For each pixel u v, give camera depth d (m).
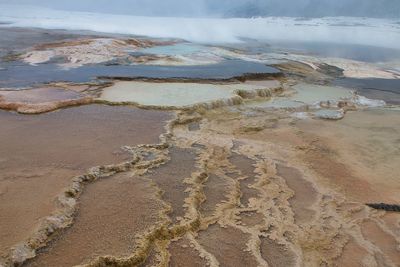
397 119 14.13
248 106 14.44
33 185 7.71
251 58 22.80
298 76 19.52
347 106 15.44
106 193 7.75
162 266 6.02
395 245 7.27
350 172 9.93
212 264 6.14
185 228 6.91
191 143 10.70
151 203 7.45
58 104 12.59
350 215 8.06
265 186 8.81
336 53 27.39
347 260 6.74
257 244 6.77
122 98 13.66
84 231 6.54
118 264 5.89
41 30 31.23
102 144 9.88
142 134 10.73
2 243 6.00
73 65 18.66
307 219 7.72
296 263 6.43
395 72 22.25
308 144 11.45
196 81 16.56
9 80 15.47
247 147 10.87
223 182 8.77
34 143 9.73
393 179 9.69
